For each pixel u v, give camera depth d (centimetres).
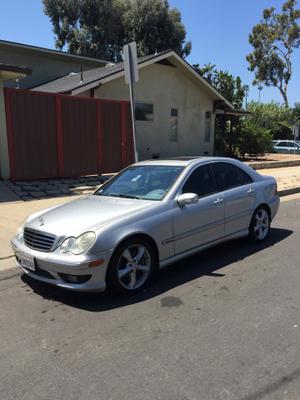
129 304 454
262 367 328
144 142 1827
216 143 2298
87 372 328
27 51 2188
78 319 421
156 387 306
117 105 1365
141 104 1789
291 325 398
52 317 427
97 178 1294
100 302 461
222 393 297
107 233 450
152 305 450
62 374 326
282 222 861
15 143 1142
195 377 317
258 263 586
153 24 3881
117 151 1382
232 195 614
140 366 333
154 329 396
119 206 515
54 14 3931
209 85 1992
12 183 1126
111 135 1360
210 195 585
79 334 390
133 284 478
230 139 2278
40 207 923
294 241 702
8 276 551
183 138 1994
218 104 2108
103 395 298
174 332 388
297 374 318
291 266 573
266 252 638
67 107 1239
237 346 361
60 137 1231
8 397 299
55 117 1216
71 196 1055
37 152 1188
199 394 296
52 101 1205
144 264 491
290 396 292
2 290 503
